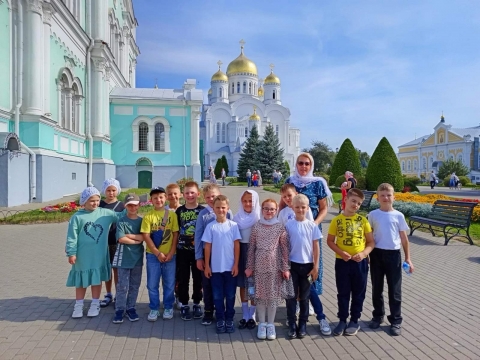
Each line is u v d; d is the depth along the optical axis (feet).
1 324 15.43
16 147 51.31
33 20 55.72
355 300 14.99
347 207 15.28
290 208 16.51
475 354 13.15
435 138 261.65
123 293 15.76
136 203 15.96
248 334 14.87
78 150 76.28
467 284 20.98
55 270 23.34
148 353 13.16
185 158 97.35
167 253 16.07
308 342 14.16
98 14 83.92
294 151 239.50
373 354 13.19
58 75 65.46
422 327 15.39
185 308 16.35
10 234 34.53
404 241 15.31
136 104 94.79
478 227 40.16
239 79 230.07
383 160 77.20
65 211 44.21
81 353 13.10
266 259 14.44
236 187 120.67
